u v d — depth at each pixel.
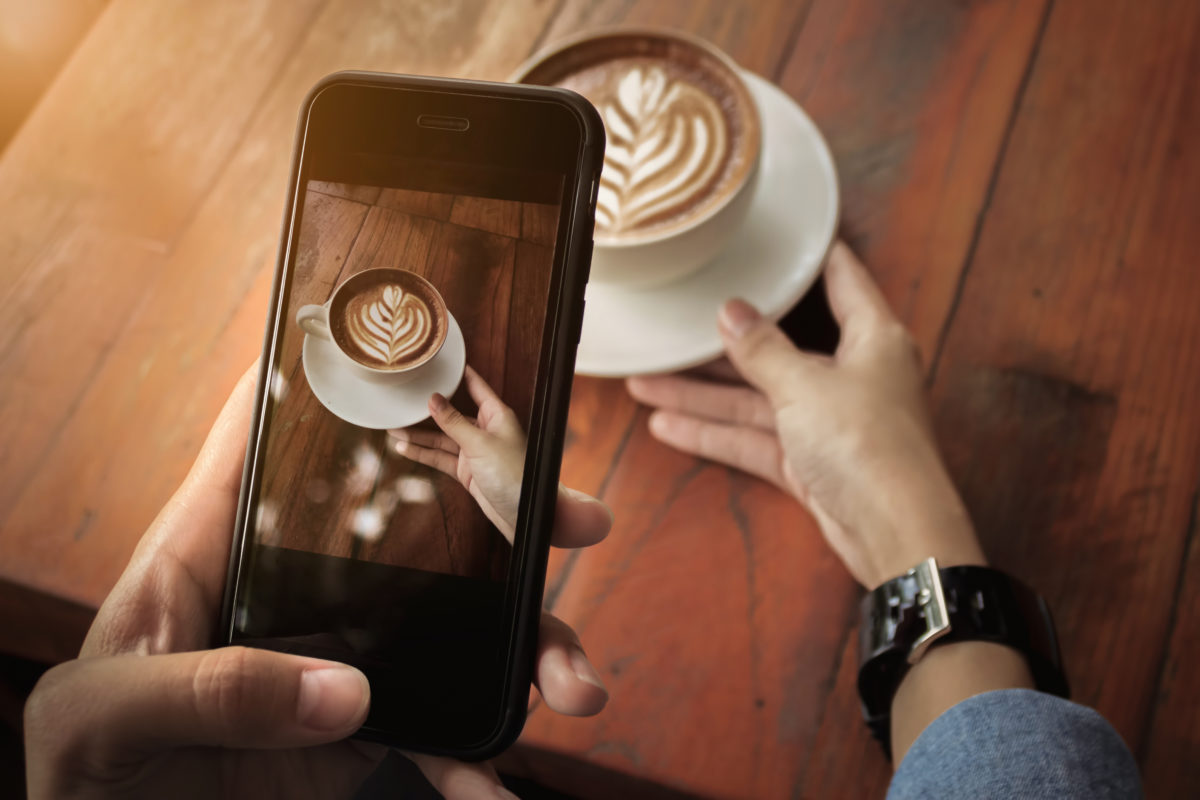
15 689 0.49
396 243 0.29
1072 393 0.35
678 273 0.34
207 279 0.38
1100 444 0.35
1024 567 0.34
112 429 0.36
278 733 0.26
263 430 0.28
